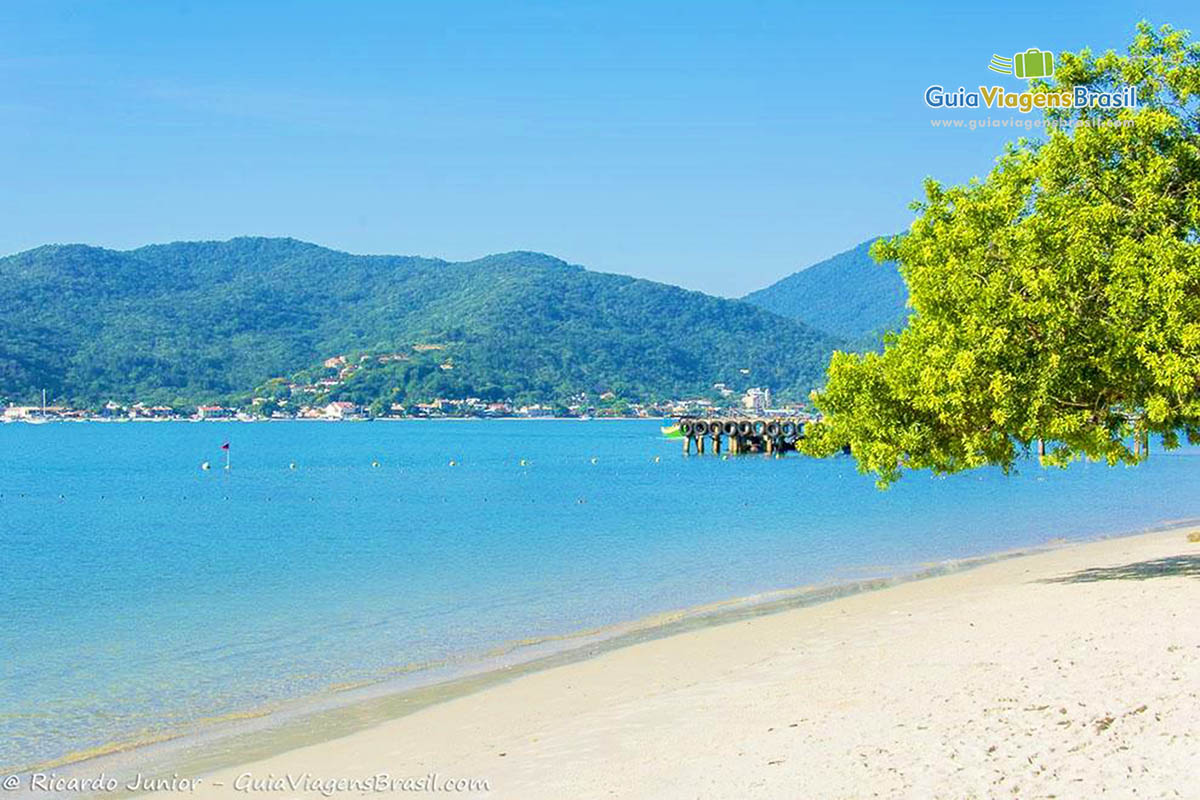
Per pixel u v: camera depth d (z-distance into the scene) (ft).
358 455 445.37
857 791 36.01
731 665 63.67
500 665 70.38
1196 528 148.05
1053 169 75.25
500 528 165.89
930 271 77.51
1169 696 44.32
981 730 41.81
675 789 38.45
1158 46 76.95
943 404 76.07
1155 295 65.51
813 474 307.37
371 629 85.66
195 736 55.52
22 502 228.22
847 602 87.76
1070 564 105.40
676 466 354.33
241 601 100.22
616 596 98.99
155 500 232.32
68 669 72.43
